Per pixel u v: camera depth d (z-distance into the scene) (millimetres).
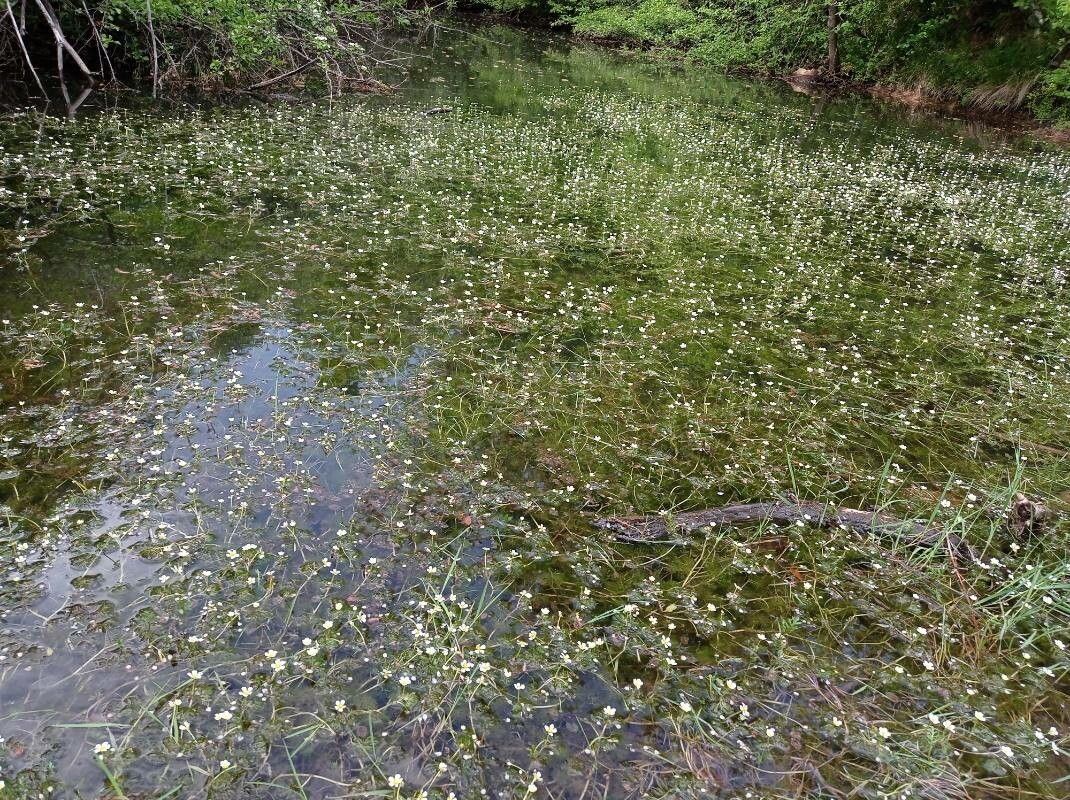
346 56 15648
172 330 5402
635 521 4148
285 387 4938
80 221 7242
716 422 5223
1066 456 5254
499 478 4348
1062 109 20656
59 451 4023
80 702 2764
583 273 7691
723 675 3264
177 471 3996
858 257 9195
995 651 3564
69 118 10477
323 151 10508
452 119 13680
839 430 5355
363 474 4199
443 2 29375
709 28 27906
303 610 3273
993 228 10945
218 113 11828
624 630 3426
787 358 6328
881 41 24734
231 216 7879
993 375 6430
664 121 16469
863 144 16594
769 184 12125
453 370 5461
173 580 3318
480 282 7074
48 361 4840
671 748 2908
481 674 3092
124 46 12641
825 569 3959
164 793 2525
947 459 5125
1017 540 4352
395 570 3562
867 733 3045
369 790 2605
